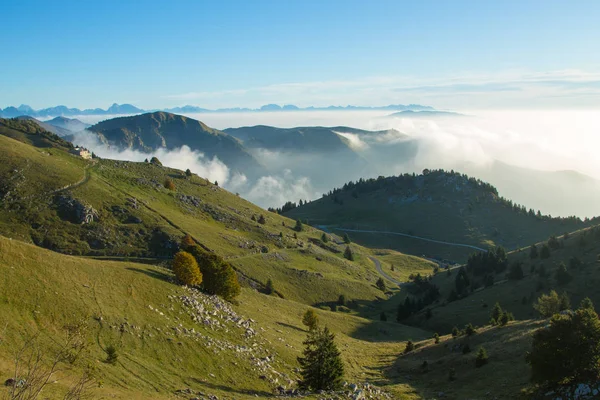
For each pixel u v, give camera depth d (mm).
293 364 70438
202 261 87500
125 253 149625
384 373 79625
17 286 47938
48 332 43906
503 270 176750
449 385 66125
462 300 154250
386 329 132625
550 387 51875
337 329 121250
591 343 48719
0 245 52031
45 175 175500
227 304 84688
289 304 126938
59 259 59656
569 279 133875
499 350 73812
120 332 52156
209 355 58125
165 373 48719
